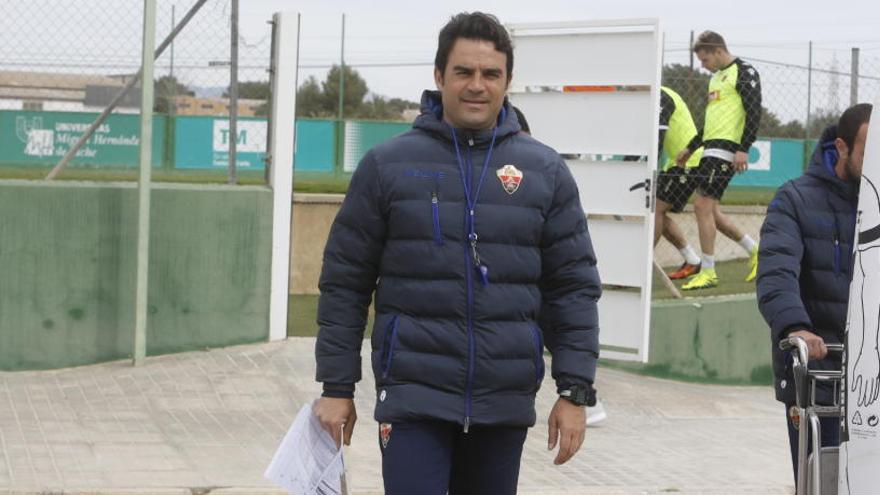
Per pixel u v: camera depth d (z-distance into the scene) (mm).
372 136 23375
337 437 4406
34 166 9680
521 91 10445
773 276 5047
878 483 4090
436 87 4453
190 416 8492
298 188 22375
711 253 11648
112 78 9609
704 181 11570
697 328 10656
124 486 6891
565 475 7672
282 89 10102
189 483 7004
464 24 4266
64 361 9539
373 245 4348
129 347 9703
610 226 10156
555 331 4453
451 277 4227
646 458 8211
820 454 4629
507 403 4270
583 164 10234
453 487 4520
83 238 9539
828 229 5145
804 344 4719
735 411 9781
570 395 4344
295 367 9695
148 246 9602
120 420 8312
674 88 11945
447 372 4215
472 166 4285
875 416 4105
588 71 10141
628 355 10094
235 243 10023
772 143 18016
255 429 8281
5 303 9398
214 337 10000
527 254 4285
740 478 7793
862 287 4211
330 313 4395
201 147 11367
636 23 9891
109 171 9656
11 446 7590
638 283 10047
